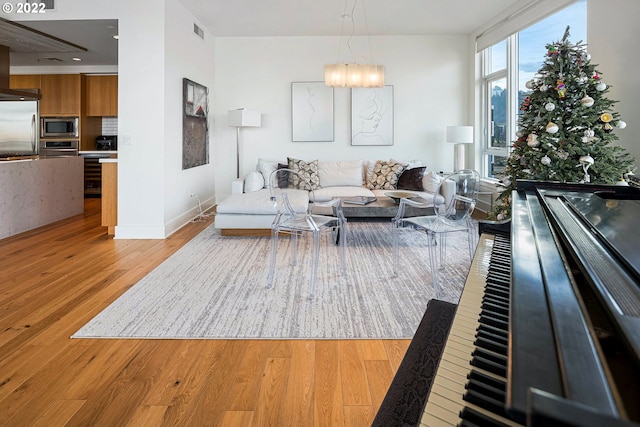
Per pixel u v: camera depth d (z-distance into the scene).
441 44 6.69
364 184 6.32
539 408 0.28
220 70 6.79
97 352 2.09
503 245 1.57
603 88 3.38
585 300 0.58
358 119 6.78
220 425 1.54
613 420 0.26
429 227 3.15
